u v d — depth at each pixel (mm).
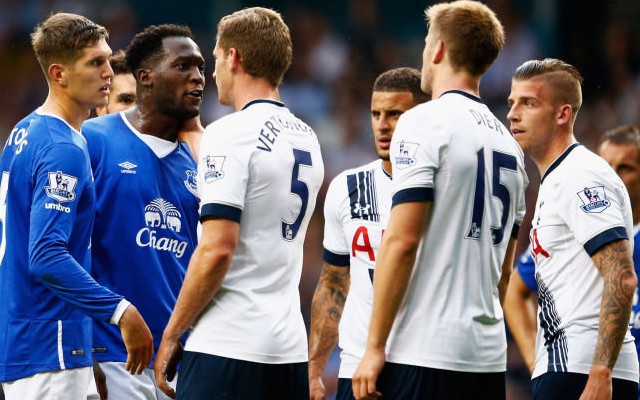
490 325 15703
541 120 17812
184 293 15555
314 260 47062
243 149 15883
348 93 58594
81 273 16625
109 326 19094
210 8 58469
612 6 57562
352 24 60000
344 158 56094
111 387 19047
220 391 15852
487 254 15609
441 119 15312
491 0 58500
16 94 57906
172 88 19328
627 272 16719
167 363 15711
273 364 16141
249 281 16172
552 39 57969
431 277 15234
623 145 22719
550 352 17656
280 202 16344
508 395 38062
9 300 17312
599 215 16953
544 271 17812
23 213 17297
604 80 57125
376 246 18703
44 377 17141
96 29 17812
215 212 15531
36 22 59500
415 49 59344
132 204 19141
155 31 19562
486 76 57156
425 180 14977
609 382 16500
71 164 17078
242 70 16641
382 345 14922
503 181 15852
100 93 17859
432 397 15016
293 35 59688
